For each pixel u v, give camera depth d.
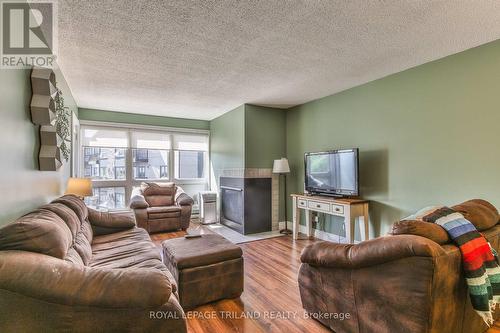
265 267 2.99
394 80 3.22
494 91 2.41
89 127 5.04
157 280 1.25
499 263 1.58
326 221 4.17
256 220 4.70
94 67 2.98
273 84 3.61
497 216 1.83
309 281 1.96
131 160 5.43
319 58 2.78
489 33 2.27
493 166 2.41
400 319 1.37
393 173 3.23
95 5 1.86
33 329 1.12
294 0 1.82
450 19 2.06
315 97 4.26
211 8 1.91
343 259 1.61
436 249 1.27
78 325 1.16
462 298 1.43
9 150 1.50
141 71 3.12
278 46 2.51
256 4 1.87
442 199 2.77
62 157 2.76
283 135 5.08
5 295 1.09
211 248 2.33
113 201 5.28
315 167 4.07
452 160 2.70
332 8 1.91
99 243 2.51
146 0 1.81
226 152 5.36
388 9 1.93
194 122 6.05
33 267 1.13
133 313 1.23
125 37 2.32
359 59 2.81
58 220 1.66
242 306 2.16
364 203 3.36
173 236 4.40
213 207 5.46
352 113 3.76
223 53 2.65
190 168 6.07
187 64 2.92
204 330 1.84
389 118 3.28
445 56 2.74
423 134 2.94
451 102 2.71
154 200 5.01
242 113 4.73
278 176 5.00
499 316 1.81
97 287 1.17
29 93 1.84
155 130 5.65
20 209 1.67
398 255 1.34
